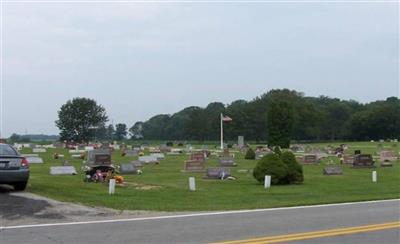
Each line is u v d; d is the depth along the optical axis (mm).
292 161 25156
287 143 74438
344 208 15359
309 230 11062
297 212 14344
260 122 165125
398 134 161125
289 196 18984
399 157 54312
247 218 13016
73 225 11688
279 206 15820
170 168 38062
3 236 10273
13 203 14469
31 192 17047
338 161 49625
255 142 161625
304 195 19391
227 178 28219
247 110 167500
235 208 15234
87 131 149000
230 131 168000
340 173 32844
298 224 11953
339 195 19578
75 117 148250
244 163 45906
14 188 17469
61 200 15570
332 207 15648
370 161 41281
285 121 74438
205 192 20172
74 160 49156
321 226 11648
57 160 49438
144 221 12391
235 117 167250
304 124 160125
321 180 27531
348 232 10797
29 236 10273
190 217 13172
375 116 160875
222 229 11195
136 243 9586
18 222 12008
